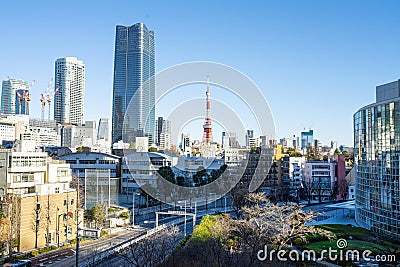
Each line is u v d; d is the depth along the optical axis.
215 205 97.94
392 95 71.94
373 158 72.44
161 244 53.97
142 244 50.72
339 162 136.38
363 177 76.88
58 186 70.25
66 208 70.25
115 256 54.66
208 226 53.06
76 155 113.62
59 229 68.00
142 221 86.75
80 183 96.19
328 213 97.25
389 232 66.62
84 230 71.62
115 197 102.56
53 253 60.47
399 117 64.94
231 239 55.72
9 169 64.62
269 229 55.25
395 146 65.62
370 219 73.00
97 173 96.38
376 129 71.56
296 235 56.94
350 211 96.62
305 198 133.25
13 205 60.94
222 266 43.75
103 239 70.06
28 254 58.47
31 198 63.69
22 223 61.66
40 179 69.50
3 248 58.12
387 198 67.50
